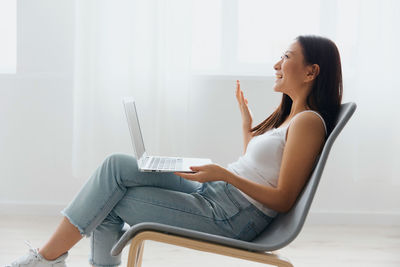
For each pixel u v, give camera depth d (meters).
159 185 1.44
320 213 2.85
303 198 1.22
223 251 1.21
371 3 2.65
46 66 2.80
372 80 2.70
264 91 2.82
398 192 2.87
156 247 2.34
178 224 1.35
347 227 2.79
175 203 1.36
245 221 1.38
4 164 2.85
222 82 2.81
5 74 2.80
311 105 1.42
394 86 2.70
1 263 2.03
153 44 2.63
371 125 2.73
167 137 2.71
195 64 2.85
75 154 2.69
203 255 2.25
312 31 2.80
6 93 2.82
